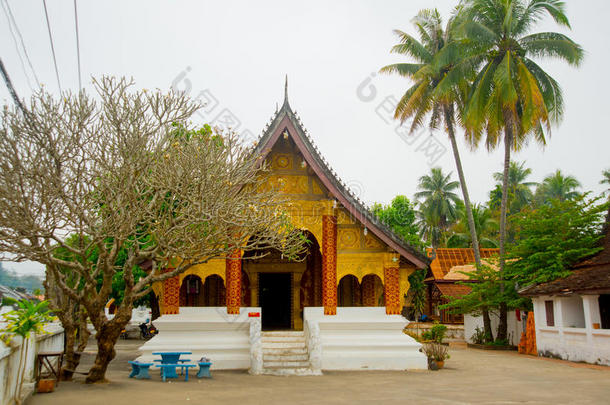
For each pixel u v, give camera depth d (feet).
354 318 60.54
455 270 129.70
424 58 109.40
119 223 38.86
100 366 42.11
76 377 46.14
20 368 32.30
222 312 59.41
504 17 95.81
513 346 94.07
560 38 93.91
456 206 192.03
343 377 50.42
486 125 98.63
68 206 38.22
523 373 55.88
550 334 77.41
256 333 53.98
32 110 39.34
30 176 36.63
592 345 66.49
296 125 61.26
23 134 38.63
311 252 73.10
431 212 186.60
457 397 39.24
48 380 37.42
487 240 163.12
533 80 87.81
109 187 39.58
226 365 55.77
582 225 81.15
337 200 60.59
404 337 58.85
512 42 95.35
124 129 41.24
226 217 44.16
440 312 130.93
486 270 94.89
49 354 39.78
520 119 95.71
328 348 56.80
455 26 103.60
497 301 90.79
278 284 76.48
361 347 57.11
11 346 29.32
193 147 44.09
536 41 92.99
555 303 76.07
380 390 42.29
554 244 81.46
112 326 41.65
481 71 98.37
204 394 38.70
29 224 35.55
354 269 61.77
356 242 62.49
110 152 41.88
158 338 56.70
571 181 192.95
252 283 71.67
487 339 97.25
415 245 136.26
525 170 186.19
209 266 60.03
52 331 46.24
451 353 83.66
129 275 41.45
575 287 69.56
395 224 142.31
